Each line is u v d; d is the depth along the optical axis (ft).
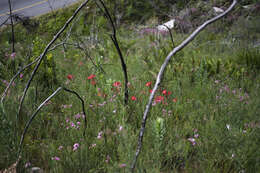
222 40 21.83
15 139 7.30
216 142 7.67
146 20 31.19
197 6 29.22
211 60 14.79
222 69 14.02
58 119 9.82
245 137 7.41
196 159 7.73
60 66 16.34
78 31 20.17
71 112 10.20
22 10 49.49
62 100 11.71
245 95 10.14
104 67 16.26
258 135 7.38
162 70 5.19
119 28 28.09
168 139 8.18
